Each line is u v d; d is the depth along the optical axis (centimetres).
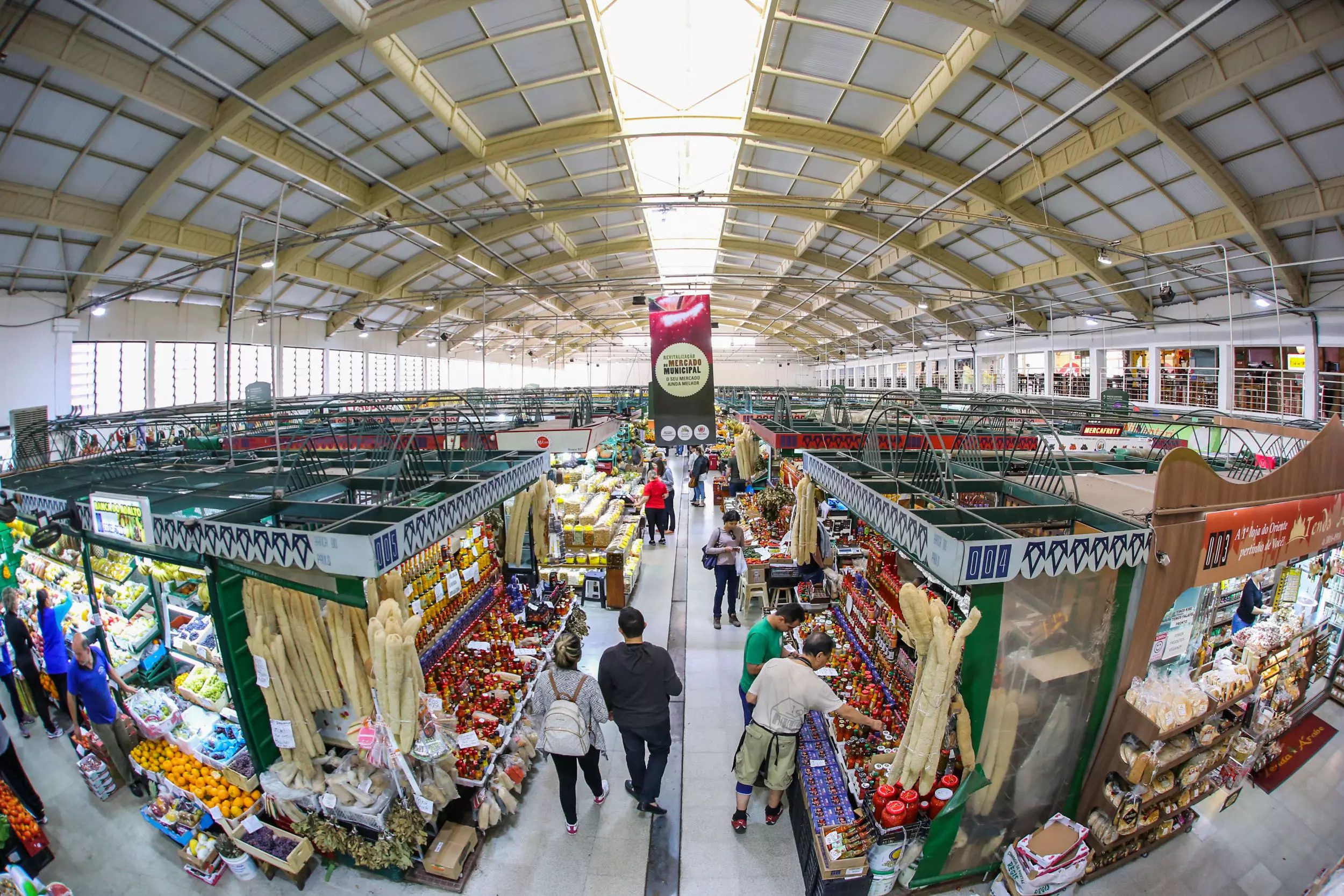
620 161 1316
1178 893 330
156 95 754
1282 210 902
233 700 345
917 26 790
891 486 440
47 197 899
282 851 342
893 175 1247
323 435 764
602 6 842
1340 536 382
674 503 1265
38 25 638
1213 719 358
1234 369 1265
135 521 362
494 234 1552
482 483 411
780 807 384
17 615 475
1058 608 300
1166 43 467
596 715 371
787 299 2780
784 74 930
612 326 3794
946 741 322
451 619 499
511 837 376
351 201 1148
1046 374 1878
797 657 395
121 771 422
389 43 773
